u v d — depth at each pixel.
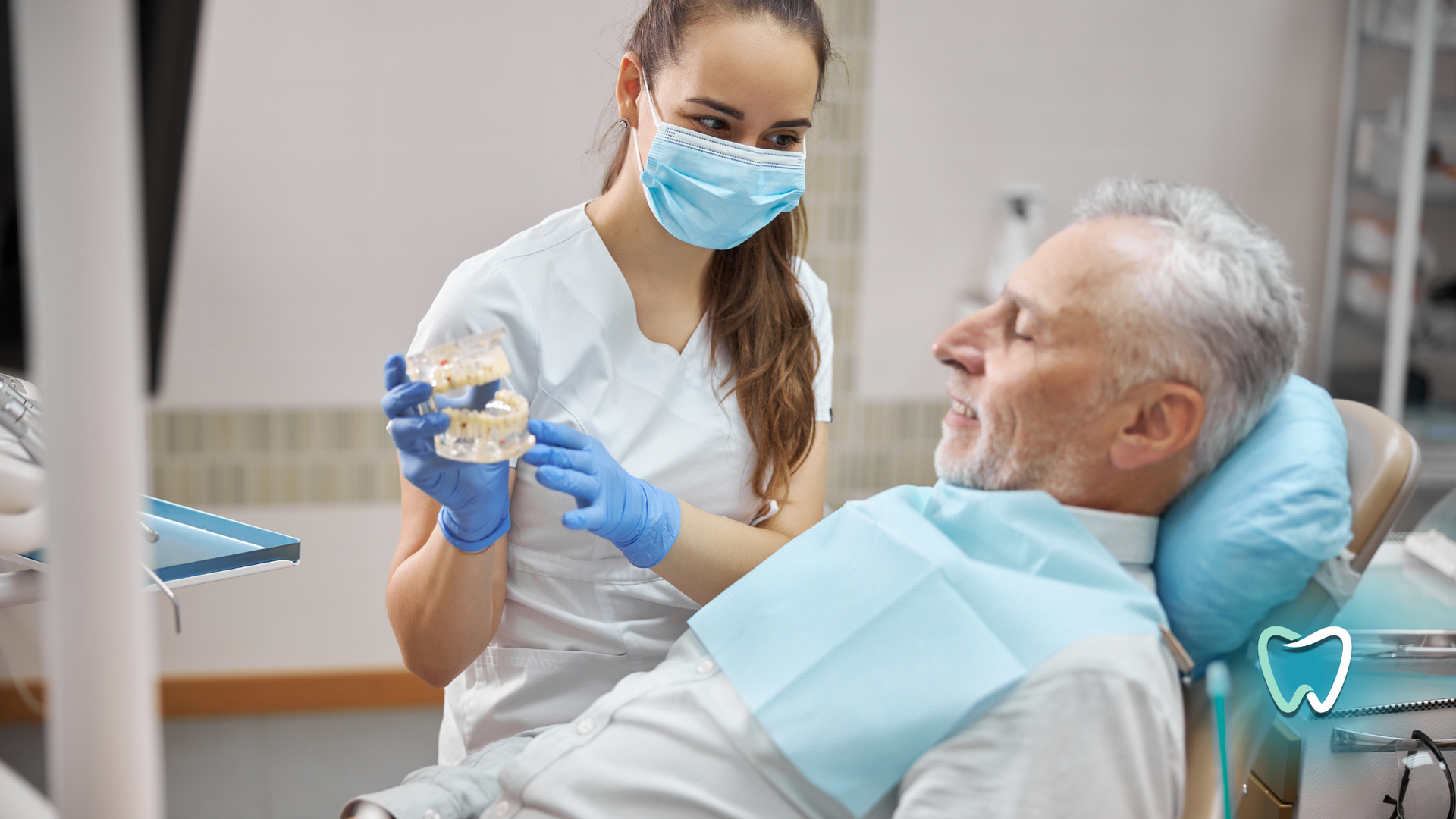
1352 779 1.07
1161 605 1.00
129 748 0.59
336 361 3.00
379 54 2.86
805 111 1.14
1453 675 1.10
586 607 1.25
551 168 2.97
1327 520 0.95
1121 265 0.94
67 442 0.55
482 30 2.89
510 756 1.15
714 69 1.09
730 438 1.29
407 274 2.98
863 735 0.93
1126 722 0.86
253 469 3.01
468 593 1.12
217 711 3.09
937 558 0.98
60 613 0.57
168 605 3.04
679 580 1.18
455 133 2.93
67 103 0.52
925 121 3.10
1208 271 0.92
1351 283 3.13
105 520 0.56
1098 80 3.12
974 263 3.19
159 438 2.96
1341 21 3.13
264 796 2.73
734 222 1.16
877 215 3.13
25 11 0.51
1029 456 1.00
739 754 0.99
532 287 1.21
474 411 0.99
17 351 0.64
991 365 1.01
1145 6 3.10
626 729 1.04
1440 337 3.06
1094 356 0.95
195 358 2.93
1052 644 0.89
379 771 2.87
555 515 1.22
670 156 1.13
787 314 1.32
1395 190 3.01
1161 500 1.01
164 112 0.60
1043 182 3.16
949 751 0.90
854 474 3.27
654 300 1.26
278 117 2.85
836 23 3.01
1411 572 1.30
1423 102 2.85
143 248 0.63
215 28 2.78
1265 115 3.17
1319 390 1.07
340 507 3.07
